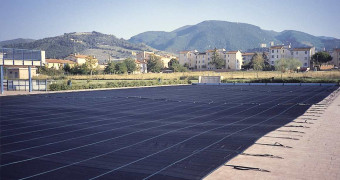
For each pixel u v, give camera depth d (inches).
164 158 309.3
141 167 280.7
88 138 408.2
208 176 252.4
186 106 798.5
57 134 436.5
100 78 2511.1
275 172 259.8
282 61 3218.5
